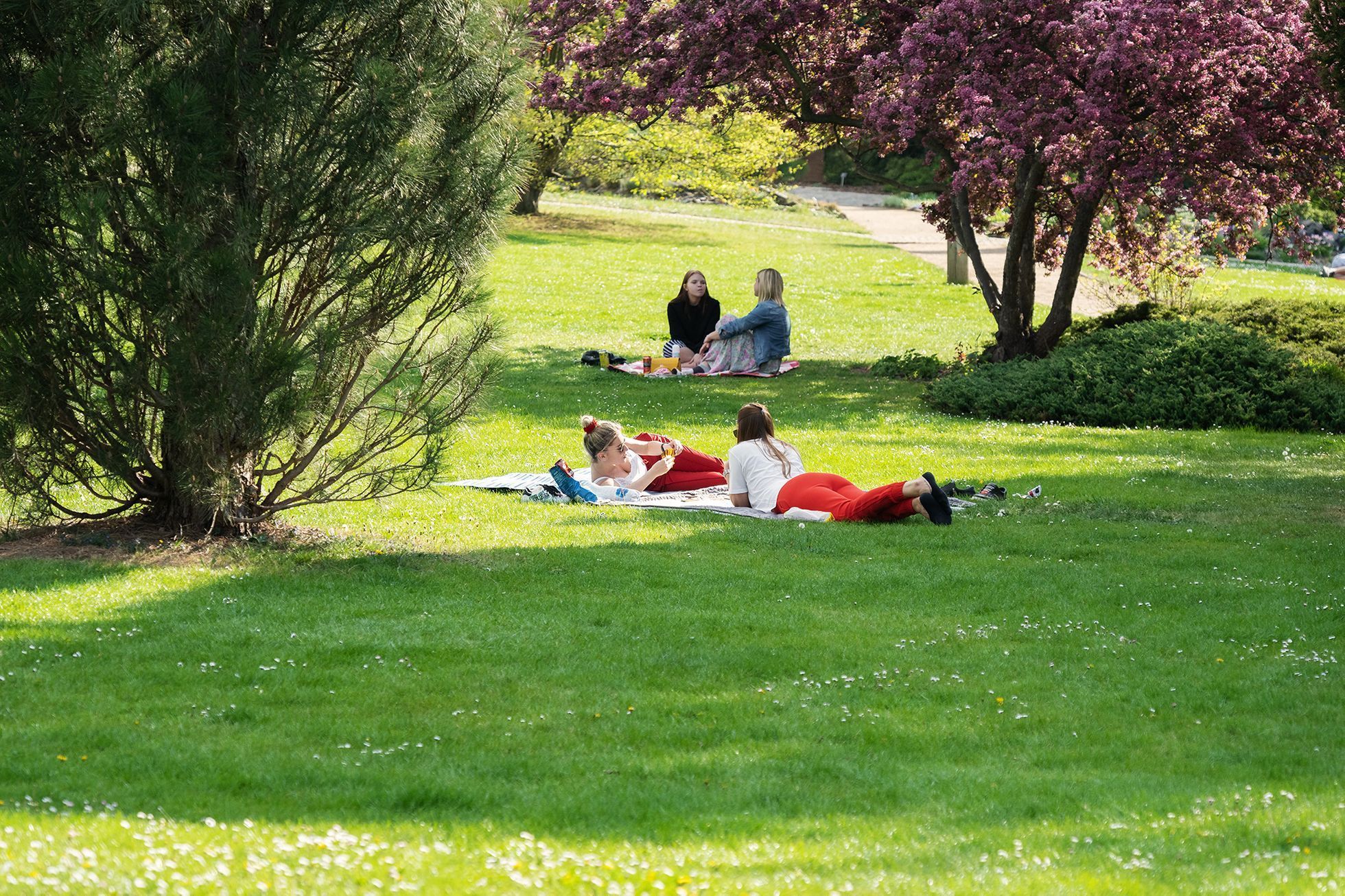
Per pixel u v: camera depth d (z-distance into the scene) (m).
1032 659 10.75
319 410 13.43
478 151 13.26
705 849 6.61
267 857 6.07
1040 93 24.36
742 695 9.66
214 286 12.04
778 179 108.69
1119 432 23.45
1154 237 31.03
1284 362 25.28
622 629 11.28
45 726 8.62
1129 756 8.57
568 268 51.81
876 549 14.71
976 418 24.80
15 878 5.44
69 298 12.37
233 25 12.48
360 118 12.43
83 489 16.11
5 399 12.51
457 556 13.87
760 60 28.94
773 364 29.95
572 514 16.23
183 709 9.06
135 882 5.49
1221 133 25.58
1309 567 14.14
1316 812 7.33
